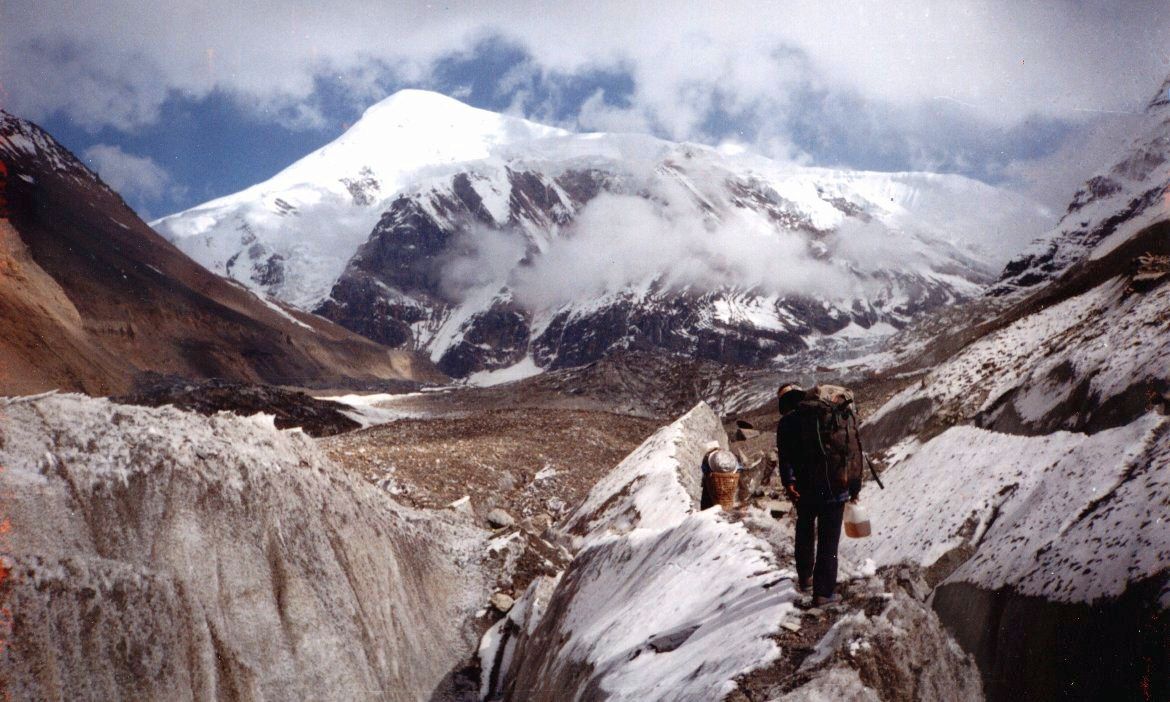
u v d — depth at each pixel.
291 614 7.24
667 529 7.83
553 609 8.87
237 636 6.72
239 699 6.42
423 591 10.30
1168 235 26.66
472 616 10.72
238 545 7.14
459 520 14.16
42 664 5.10
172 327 111.50
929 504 11.35
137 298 111.44
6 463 5.86
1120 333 10.63
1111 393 9.31
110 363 62.09
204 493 7.08
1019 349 15.12
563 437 29.36
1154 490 6.52
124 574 5.88
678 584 6.58
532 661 8.59
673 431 17.28
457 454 23.47
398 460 21.53
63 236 111.38
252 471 7.71
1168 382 8.24
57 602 5.38
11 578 5.21
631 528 14.04
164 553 6.50
